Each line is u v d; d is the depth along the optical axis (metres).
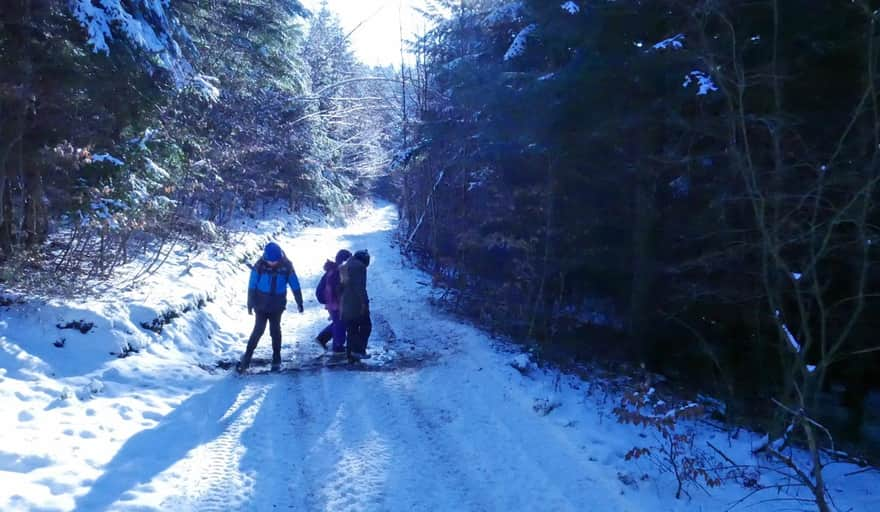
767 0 6.24
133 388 6.54
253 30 20.50
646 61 7.08
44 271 8.30
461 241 12.55
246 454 5.21
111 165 8.71
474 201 13.11
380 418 6.23
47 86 7.91
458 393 7.09
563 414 6.45
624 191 8.87
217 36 19.00
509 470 5.11
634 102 7.80
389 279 16.05
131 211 9.09
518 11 10.27
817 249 6.06
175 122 13.80
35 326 6.87
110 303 7.81
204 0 15.50
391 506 4.43
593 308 10.88
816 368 4.64
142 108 9.55
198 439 5.47
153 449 5.14
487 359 8.38
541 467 5.16
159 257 11.83
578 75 7.61
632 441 5.88
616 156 8.59
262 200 27.62
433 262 18.27
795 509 4.60
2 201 7.72
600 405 6.90
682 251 8.57
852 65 6.23
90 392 6.11
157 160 11.25
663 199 8.56
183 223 14.15
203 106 16.28
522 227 10.52
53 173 8.91
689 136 7.48
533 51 9.35
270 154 23.52
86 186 8.70
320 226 31.08
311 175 29.44
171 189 10.70
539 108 8.27
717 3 5.84
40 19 7.57
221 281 12.20
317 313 11.80
